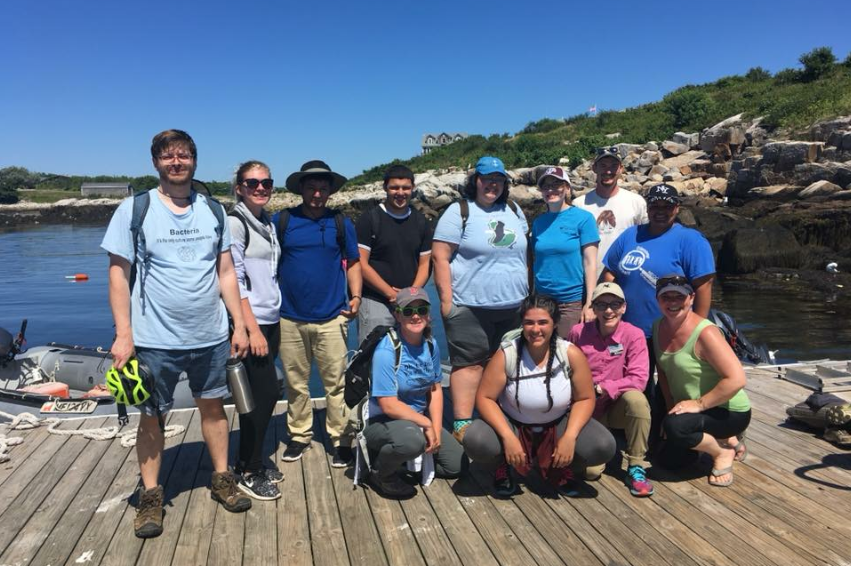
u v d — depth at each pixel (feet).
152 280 10.03
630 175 95.66
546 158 116.98
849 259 51.70
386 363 11.50
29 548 9.95
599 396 12.44
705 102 111.75
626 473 12.60
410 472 12.84
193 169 10.24
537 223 14.47
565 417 11.73
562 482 11.75
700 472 12.64
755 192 73.92
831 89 85.20
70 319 45.73
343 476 12.68
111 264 9.80
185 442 14.44
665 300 11.77
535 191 105.70
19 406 18.13
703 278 12.68
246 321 11.48
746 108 99.66
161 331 10.09
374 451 11.96
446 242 13.28
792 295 44.45
